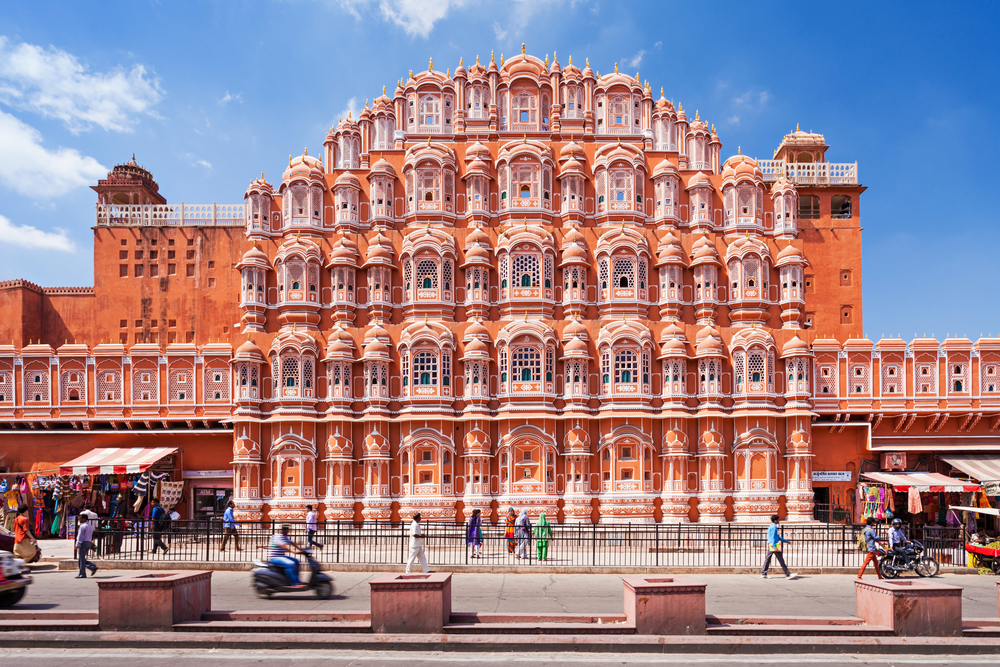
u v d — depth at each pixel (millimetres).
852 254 47094
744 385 38469
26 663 12734
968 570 25578
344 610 16703
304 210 41812
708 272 40781
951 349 39844
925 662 13141
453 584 21984
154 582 14516
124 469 35625
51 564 26453
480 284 39938
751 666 12828
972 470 37500
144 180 54688
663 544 30781
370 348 38125
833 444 40219
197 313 48125
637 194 42219
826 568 24875
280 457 37219
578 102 44469
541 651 13641
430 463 37062
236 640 13828
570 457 37344
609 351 38281
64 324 48750
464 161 43031
